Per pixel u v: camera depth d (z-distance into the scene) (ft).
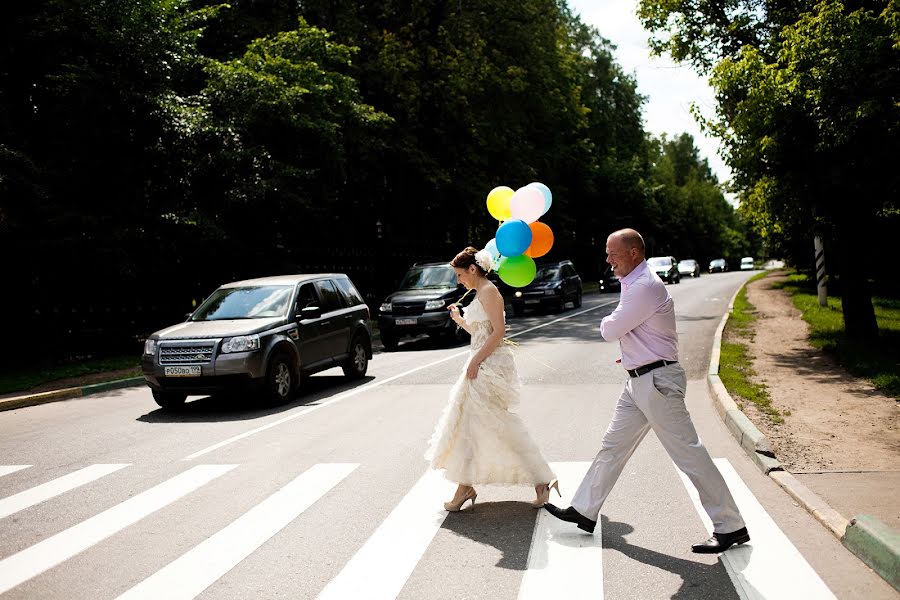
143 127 54.60
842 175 39.42
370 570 13.44
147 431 28.02
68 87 50.60
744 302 83.25
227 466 21.84
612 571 13.08
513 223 17.33
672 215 261.85
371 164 80.48
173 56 56.90
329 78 67.62
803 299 78.59
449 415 16.79
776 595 11.89
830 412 26.02
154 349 31.65
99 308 57.16
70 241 48.55
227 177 59.82
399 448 23.35
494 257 18.20
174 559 14.35
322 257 81.10
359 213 88.89
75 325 55.16
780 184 42.98
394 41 80.43
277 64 63.87
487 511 16.92
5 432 29.55
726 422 25.84
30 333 52.54
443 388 35.91
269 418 29.50
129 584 13.16
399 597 12.20
